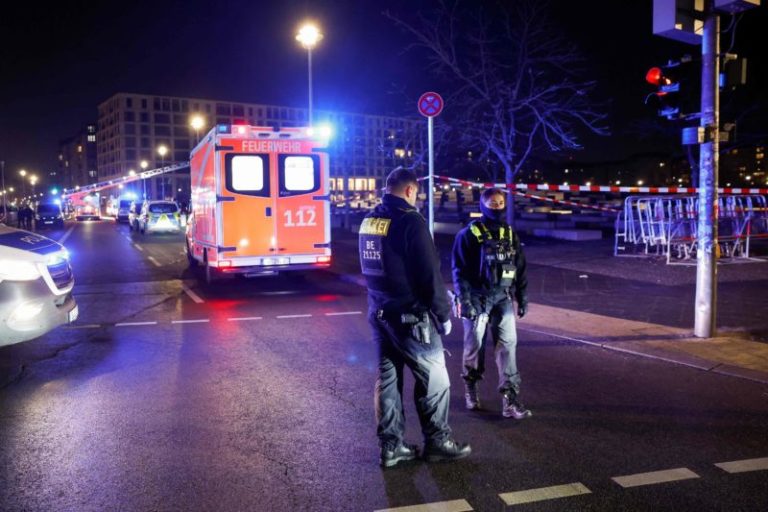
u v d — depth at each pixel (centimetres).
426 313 409
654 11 713
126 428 491
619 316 900
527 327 841
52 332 853
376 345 429
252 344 778
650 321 862
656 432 476
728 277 1230
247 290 1245
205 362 692
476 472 408
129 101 12081
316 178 1182
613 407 533
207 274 1287
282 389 591
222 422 504
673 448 444
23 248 653
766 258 1508
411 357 407
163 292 1222
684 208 1596
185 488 388
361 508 362
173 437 472
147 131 12231
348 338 810
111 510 362
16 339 637
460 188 3556
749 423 493
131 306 1062
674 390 578
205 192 1258
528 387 591
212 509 362
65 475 408
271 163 1156
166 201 3256
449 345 771
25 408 541
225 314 985
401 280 404
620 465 416
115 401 558
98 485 393
